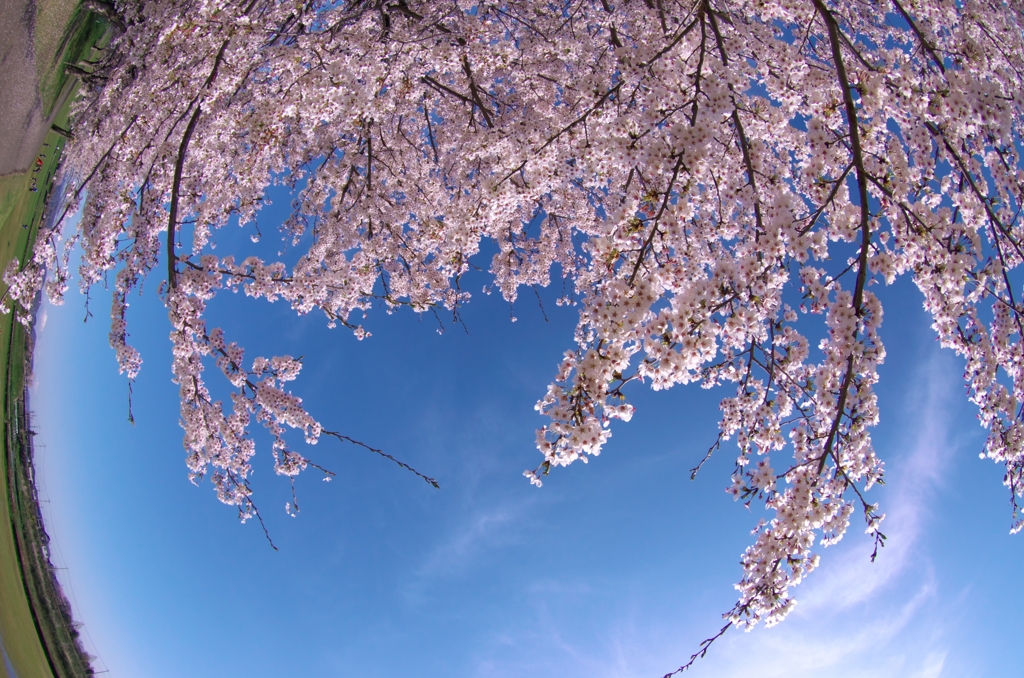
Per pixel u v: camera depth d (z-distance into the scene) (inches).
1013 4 174.1
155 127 189.5
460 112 229.9
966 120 111.5
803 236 103.4
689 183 114.3
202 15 176.4
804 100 143.7
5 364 669.3
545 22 213.8
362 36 189.0
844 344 101.6
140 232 174.6
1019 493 115.9
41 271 169.2
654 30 191.0
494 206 136.4
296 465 180.2
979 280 107.9
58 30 464.8
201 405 169.5
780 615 109.5
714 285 102.8
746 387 128.4
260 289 171.3
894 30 194.5
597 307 106.7
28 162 441.1
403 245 230.1
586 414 104.7
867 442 110.9
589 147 146.4
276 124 171.5
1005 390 115.3
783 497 113.7
